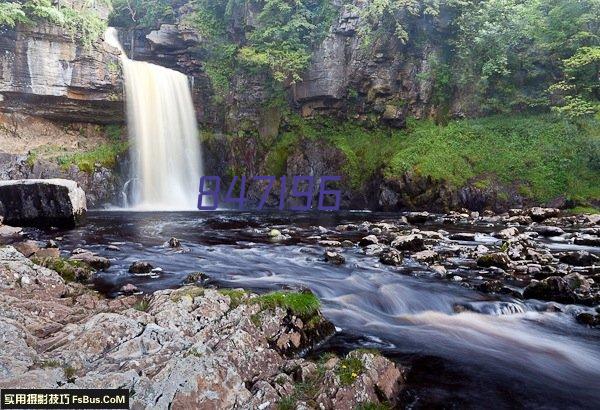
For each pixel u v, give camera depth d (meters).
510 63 24.89
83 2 25.42
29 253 8.59
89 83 23.70
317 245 12.27
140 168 25.83
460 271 9.02
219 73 29.08
